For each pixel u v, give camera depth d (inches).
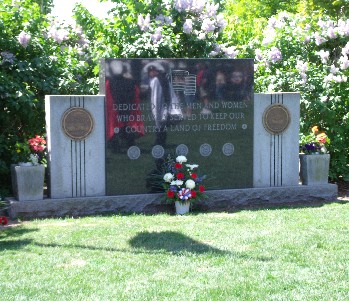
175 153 416.8
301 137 484.1
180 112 416.8
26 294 225.1
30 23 474.9
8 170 440.5
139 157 410.0
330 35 512.1
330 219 357.7
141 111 408.8
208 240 304.8
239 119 430.6
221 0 589.0
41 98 475.5
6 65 453.4
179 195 390.6
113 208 398.9
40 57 467.2
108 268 257.6
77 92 489.4
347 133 492.4
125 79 404.5
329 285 233.1
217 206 418.0
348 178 491.2
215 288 229.5
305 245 292.2
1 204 389.4
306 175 444.1
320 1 717.9
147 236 314.7
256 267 257.1
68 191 398.3
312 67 499.8
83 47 539.5
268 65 520.7
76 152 398.6
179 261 267.3
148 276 246.2
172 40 496.7
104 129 403.9
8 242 307.3
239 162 432.1
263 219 360.5
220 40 546.0
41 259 273.3
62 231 330.3
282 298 218.5
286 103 442.0
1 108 457.4
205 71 420.8
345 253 278.1
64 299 219.3
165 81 412.5
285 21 561.3
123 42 500.1
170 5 521.3
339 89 490.6
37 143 398.3
